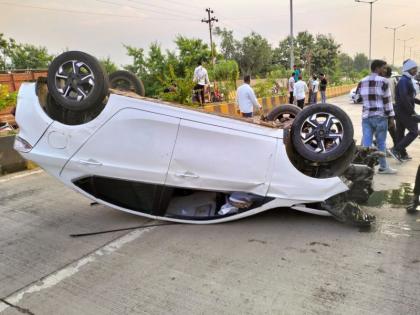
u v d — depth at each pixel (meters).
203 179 4.45
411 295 3.15
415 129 7.32
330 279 3.43
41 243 4.38
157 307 3.12
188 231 4.55
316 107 4.42
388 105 6.58
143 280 3.53
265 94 21.52
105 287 3.43
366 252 3.90
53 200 5.86
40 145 4.47
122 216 5.12
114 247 4.21
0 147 7.38
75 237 4.51
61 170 4.52
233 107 15.02
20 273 3.72
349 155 4.59
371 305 3.04
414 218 4.79
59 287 3.46
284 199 4.47
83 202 5.74
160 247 4.17
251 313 3.00
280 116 6.36
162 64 22.84
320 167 4.69
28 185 6.67
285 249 4.02
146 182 4.51
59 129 4.38
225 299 3.19
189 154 4.38
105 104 4.39
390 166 7.46
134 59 23.31
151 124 4.32
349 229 4.47
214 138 4.35
